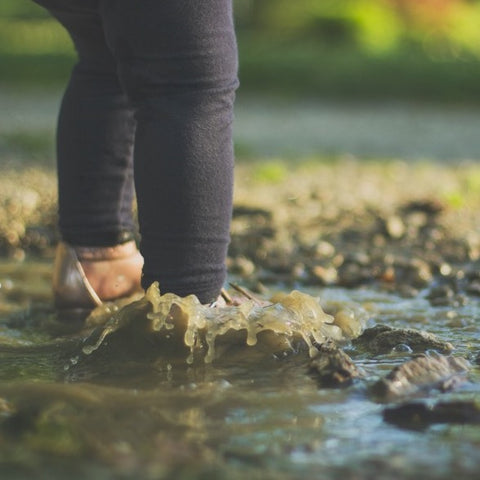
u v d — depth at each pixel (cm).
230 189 285
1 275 444
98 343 284
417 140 1286
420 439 207
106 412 226
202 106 278
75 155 336
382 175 891
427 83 2061
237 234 554
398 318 344
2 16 3797
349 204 690
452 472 189
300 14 3161
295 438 208
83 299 340
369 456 197
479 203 691
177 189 276
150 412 226
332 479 184
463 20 3209
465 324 334
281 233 564
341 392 244
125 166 339
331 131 1406
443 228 584
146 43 275
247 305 287
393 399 237
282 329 284
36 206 666
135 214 596
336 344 294
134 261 346
